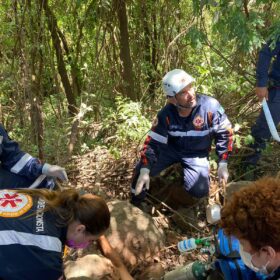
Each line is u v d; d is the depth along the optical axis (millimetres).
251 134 3785
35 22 4445
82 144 4488
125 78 5051
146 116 4551
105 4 4348
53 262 1745
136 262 2777
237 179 3873
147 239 2861
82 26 4984
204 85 4344
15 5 4203
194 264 1797
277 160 4035
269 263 1268
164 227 3312
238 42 3438
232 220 1259
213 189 3617
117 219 2912
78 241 1890
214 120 3242
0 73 4637
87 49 5441
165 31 5340
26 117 4484
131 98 5086
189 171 3369
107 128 4473
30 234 1723
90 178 3766
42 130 4188
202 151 3424
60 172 2635
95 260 2562
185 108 3174
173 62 5199
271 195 1207
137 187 3174
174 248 3047
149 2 5293
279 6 3811
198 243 1829
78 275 2445
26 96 4453
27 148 4324
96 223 1851
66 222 1818
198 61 5066
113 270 2531
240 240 1266
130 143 3980
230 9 2984
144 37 5520
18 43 4398
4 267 1659
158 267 2729
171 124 3275
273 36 3074
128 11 5426
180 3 5293
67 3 5113
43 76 5250
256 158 3812
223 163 3240
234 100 4391
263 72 3414
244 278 1510
